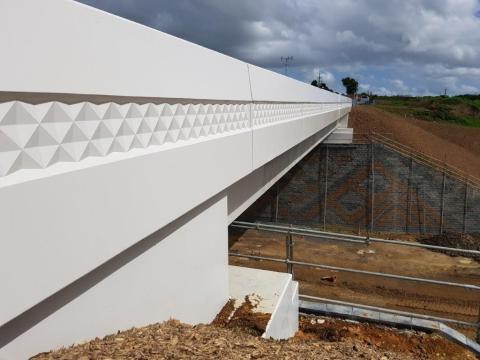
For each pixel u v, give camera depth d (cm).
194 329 409
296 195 2605
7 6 201
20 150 222
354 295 1559
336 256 2033
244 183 755
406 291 1616
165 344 333
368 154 2494
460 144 4794
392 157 2467
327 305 910
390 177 2475
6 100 213
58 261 239
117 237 294
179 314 439
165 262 402
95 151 281
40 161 235
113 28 283
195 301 482
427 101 7425
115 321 325
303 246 2158
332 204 2558
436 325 827
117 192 292
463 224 2395
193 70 418
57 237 237
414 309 1458
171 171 371
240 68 577
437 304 1506
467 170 3244
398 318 854
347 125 3616
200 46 434
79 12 249
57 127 248
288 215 2617
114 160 291
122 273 331
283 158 1145
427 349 762
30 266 219
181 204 394
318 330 823
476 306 1494
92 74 264
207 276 518
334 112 2320
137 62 314
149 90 332
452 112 6538
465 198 2383
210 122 483
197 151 427
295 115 1050
